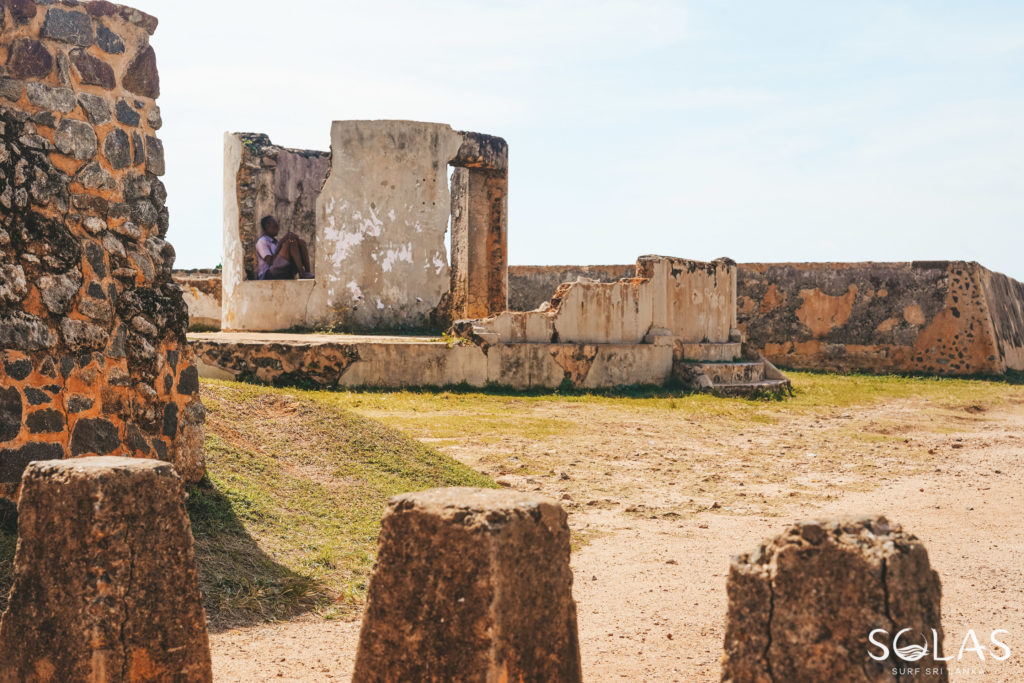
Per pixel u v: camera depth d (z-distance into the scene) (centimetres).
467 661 359
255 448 961
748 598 350
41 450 683
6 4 685
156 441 775
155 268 790
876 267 2992
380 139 2189
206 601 615
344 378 1775
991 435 1625
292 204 2459
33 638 405
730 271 2414
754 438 1520
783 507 1037
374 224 2189
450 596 363
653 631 630
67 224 717
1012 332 3203
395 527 378
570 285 2012
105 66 759
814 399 2092
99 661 392
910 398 2200
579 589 730
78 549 399
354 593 673
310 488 894
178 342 799
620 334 2097
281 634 590
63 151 718
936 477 1224
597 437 1446
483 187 2403
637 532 915
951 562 809
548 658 386
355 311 2178
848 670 329
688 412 1766
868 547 335
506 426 1480
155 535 411
